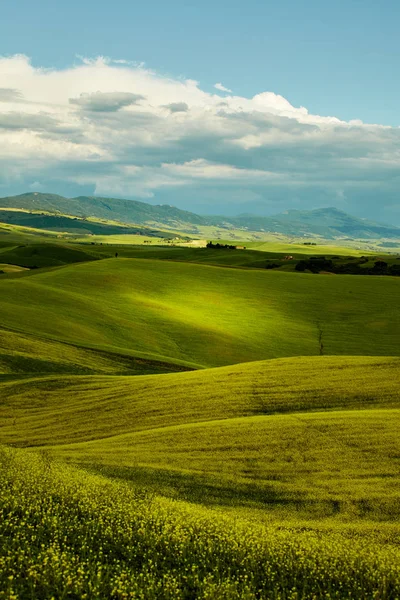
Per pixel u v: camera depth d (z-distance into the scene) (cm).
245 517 2161
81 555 1608
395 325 10356
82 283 11206
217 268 14112
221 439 3112
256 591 1548
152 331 8775
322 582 1616
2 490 1998
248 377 4394
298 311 11112
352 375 4281
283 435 3128
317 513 2284
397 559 1772
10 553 1509
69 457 2864
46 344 6506
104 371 5950
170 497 2350
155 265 13888
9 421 3822
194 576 1559
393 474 2653
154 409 3856
